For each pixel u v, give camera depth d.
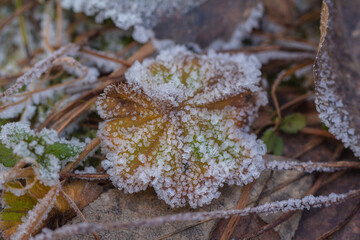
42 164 0.14
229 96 0.15
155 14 0.17
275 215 0.15
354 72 0.15
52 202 0.14
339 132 0.15
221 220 0.15
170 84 0.15
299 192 0.15
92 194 0.15
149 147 0.15
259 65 0.16
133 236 0.14
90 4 0.17
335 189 0.15
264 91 0.16
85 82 0.16
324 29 0.15
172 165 0.14
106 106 0.15
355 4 0.16
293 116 0.16
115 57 0.17
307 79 0.18
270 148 0.16
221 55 0.17
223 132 0.15
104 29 0.18
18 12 0.19
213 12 0.17
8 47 0.19
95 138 0.15
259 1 0.18
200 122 0.15
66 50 0.17
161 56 0.16
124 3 0.17
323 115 0.15
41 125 0.16
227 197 0.15
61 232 0.13
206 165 0.14
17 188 0.14
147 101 0.15
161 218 0.13
